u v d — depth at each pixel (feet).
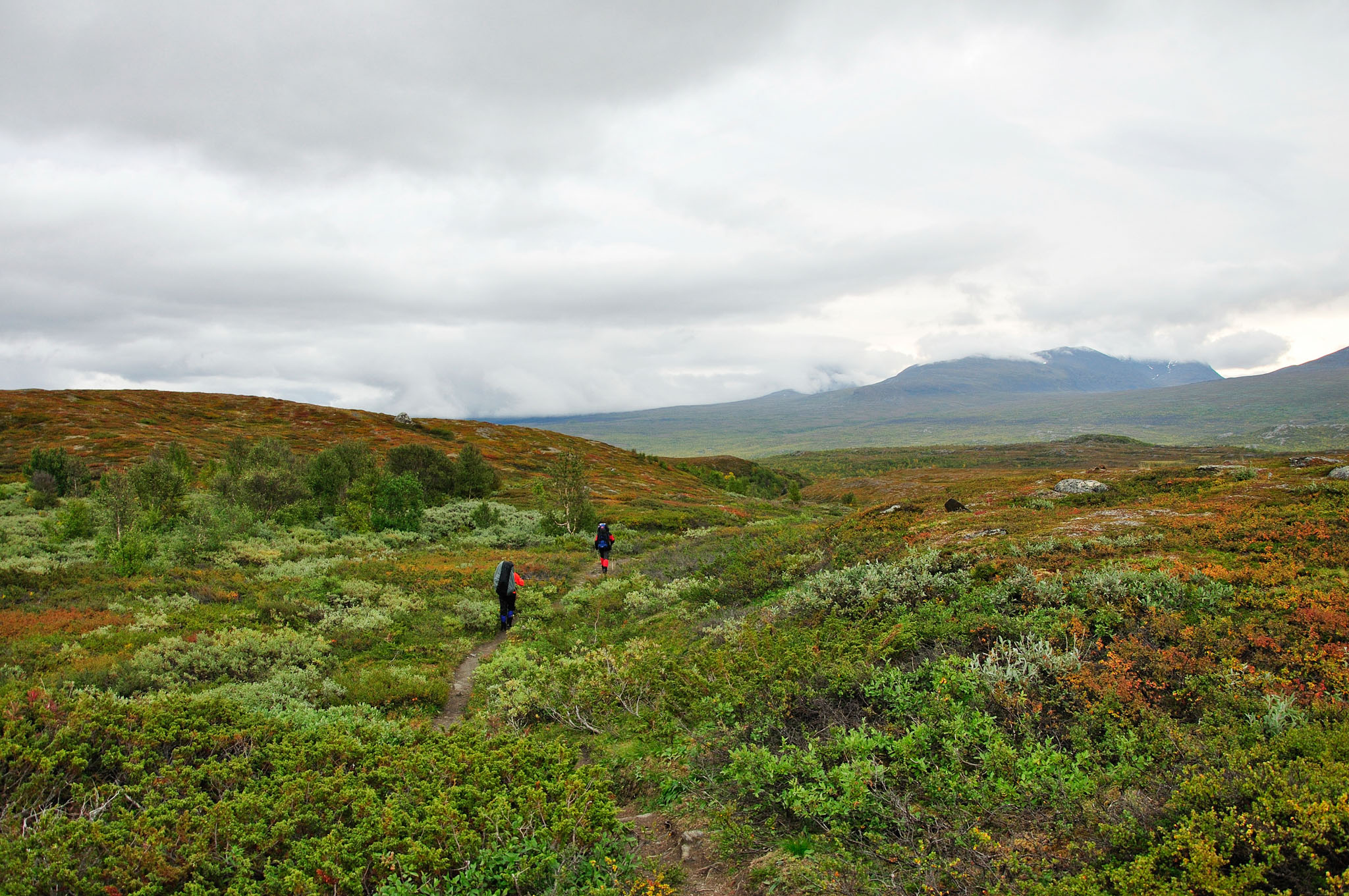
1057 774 17.70
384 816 18.40
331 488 145.79
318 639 48.70
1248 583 35.24
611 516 175.94
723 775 22.38
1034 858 14.97
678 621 54.44
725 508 222.07
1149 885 12.47
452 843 17.75
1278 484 76.02
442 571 82.28
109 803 19.17
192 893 15.42
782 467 616.80
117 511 101.40
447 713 37.78
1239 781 14.65
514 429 390.83
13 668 36.96
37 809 18.43
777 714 24.32
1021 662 25.34
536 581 80.43
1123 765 17.42
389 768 22.41
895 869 15.35
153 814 18.03
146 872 16.02
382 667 45.47
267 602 59.98
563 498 145.89
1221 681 22.75
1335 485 67.97
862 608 40.98
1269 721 18.72
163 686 35.78
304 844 17.19
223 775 21.04
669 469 357.41
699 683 29.37
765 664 28.91
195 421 312.09
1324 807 12.66
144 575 70.95
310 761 22.95
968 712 21.98
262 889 16.02
